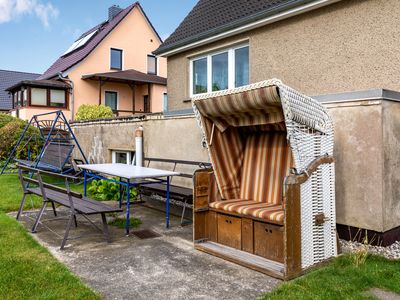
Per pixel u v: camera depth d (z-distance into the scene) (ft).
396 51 18.42
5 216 19.04
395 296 10.14
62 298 9.97
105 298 10.19
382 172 14.06
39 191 18.58
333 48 21.09
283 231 11.68
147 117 27.63
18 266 12.11
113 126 31.94
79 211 14.51
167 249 14.48
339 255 13.28
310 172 12.17
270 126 15.06
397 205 14.87
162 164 26.17
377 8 19.11
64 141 38.68
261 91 11.95
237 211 13.65
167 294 10.45
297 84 23.04
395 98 14.58
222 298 10.20
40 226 17.60
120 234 16.57
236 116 14.58
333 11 21.02
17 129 40.37
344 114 15.16
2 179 31.99
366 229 14.58
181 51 32.04
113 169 20.65
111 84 74.54
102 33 74.79
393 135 14.65
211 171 15.25
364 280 11.07
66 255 13.62
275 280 11.43
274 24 24.22
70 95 68.90
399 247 14.30
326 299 9.90
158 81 71.51
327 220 12.80
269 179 15.11
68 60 75.72
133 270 12.24
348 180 15.10
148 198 24.27
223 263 12.94
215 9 31.53
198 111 14.74
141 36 78.43
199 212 14.84
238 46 27.66
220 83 29.58
